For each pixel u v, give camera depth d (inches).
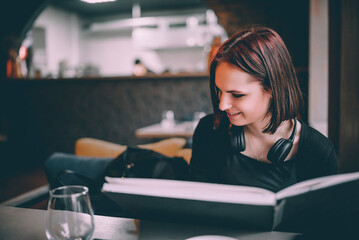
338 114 61.7
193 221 25.8
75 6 318.7
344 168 55.5
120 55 343.6
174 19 295.3
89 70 183.9
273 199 20.8
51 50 319.0
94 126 152.3
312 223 27.1
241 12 159.9
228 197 21.4
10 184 126.9
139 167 50.1
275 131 34.6
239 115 33.0
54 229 22.3
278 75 31.2
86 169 55.9
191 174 42.4
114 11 334.3
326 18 92.6
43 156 158.2
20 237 26.9
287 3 147.6
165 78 142.4
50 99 155.4
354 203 24.3
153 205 24.0
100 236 26.7
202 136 42.1
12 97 158.2
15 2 156.7
